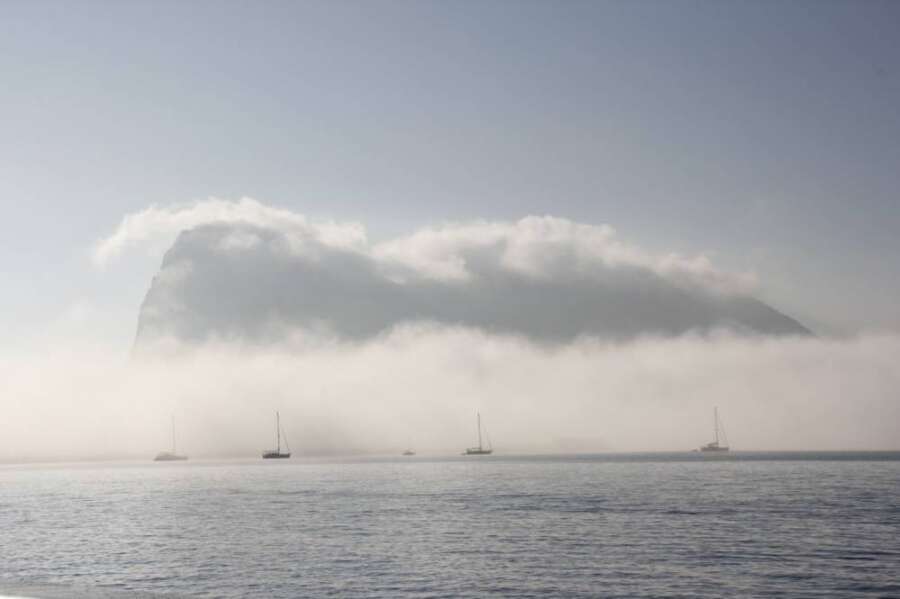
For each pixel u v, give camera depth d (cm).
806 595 3164
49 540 5366
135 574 3909
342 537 5212
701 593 3222
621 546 4522
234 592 3394
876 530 5059
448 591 3322
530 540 4853
